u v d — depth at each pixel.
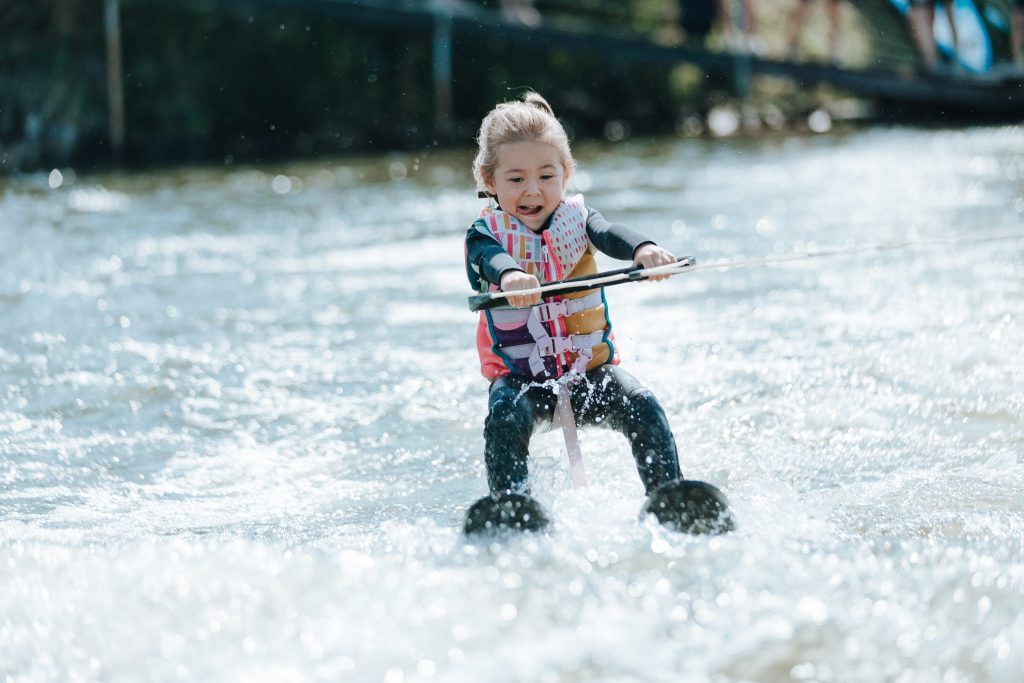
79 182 22.48
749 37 29.58
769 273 11.48
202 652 3.85
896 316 9.36
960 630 3.82
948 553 4.54
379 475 6.34
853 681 3.56
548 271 6.07
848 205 15.64
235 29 28.98
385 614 4.04
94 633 4.02
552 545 4.65
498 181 6.20
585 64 32.03
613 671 3.62
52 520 5.73
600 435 6.70
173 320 10.26
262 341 9.43
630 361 8.38
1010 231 6.04
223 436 7.12
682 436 6.75
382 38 30.28
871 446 6.47
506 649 3.77
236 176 23.28
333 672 3.67
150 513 5.82
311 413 7.52
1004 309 9.33
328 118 29.69
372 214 16.94
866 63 30.75
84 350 9.17
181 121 28.38
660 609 4.01
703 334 9.12
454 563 4.55
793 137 27.62
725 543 4.64
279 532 5.41
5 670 3.82
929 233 13.03
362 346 9.19
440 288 11.42
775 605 4.02
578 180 20.12
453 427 7.14
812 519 5.21
